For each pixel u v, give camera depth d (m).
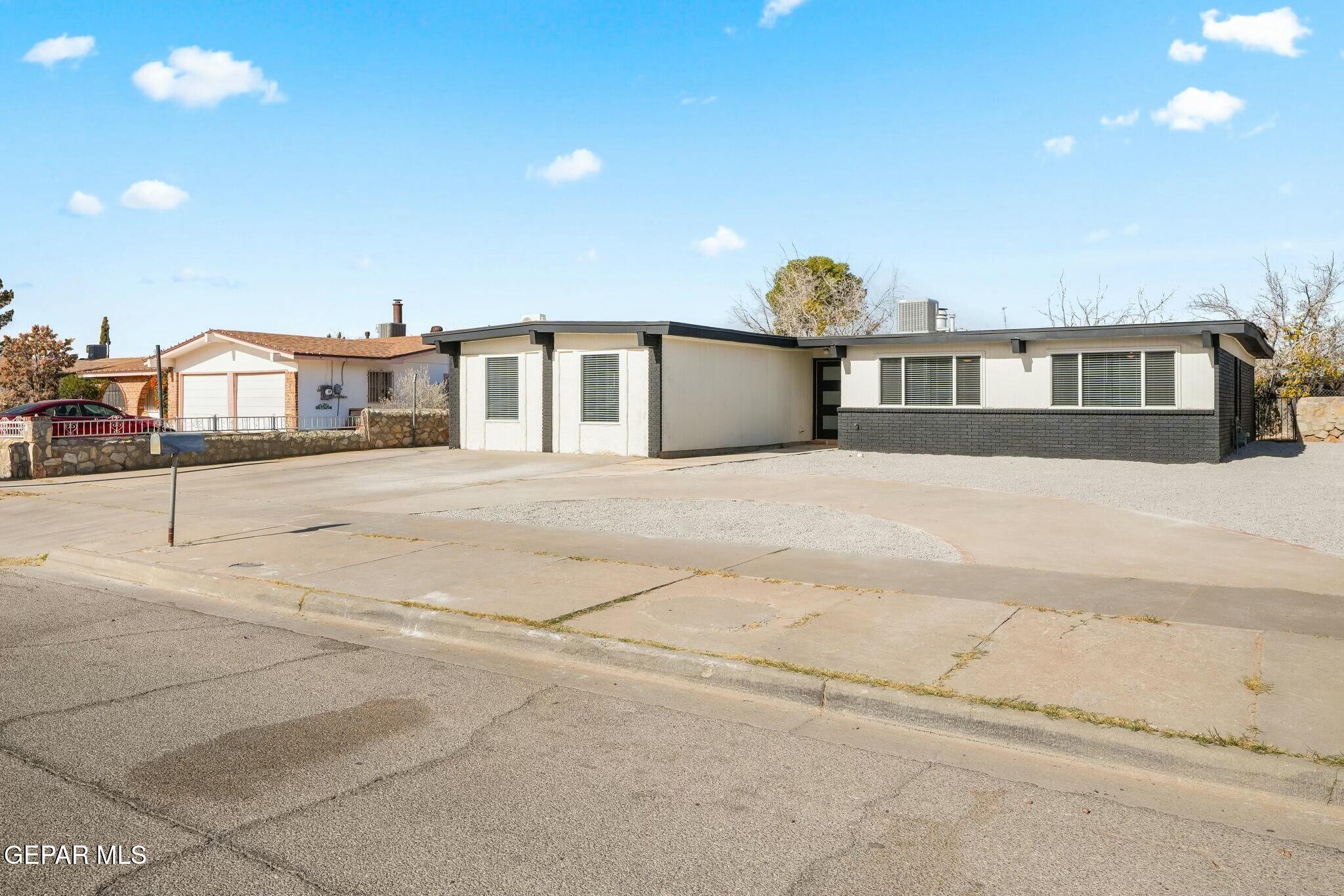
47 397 35.34
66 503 14.79
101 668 6.14
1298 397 28.39
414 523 11.73
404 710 5.32
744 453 22.80
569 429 21.77
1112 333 19.09
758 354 23.86
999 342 20.66
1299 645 5.99
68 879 3.40
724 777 4.40
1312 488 14.51
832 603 7.29
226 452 21.73
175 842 3.69
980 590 7.69
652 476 17.39
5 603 8.22
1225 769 4.36
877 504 13.02
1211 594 7.43
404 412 26.19
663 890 3.36
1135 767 4.55
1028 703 5.03
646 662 6.12
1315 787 4.19
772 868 3.53
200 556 9.67
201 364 32.47
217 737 4.85
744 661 5.84
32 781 4.28
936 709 5.09
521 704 5.46
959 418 21.25
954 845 3.73
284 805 4.04
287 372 30.61
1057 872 3.51
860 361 22.61
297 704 5.41
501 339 22.83
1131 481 15.77
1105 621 6.62
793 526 11.26
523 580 8.26
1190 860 3.63
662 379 20.64
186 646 6.74
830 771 4.50
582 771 4.46
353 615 7.57
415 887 3.36
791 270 43.03
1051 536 10.32
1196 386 18.69
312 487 16.39
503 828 3.83
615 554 9.46
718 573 8.50
